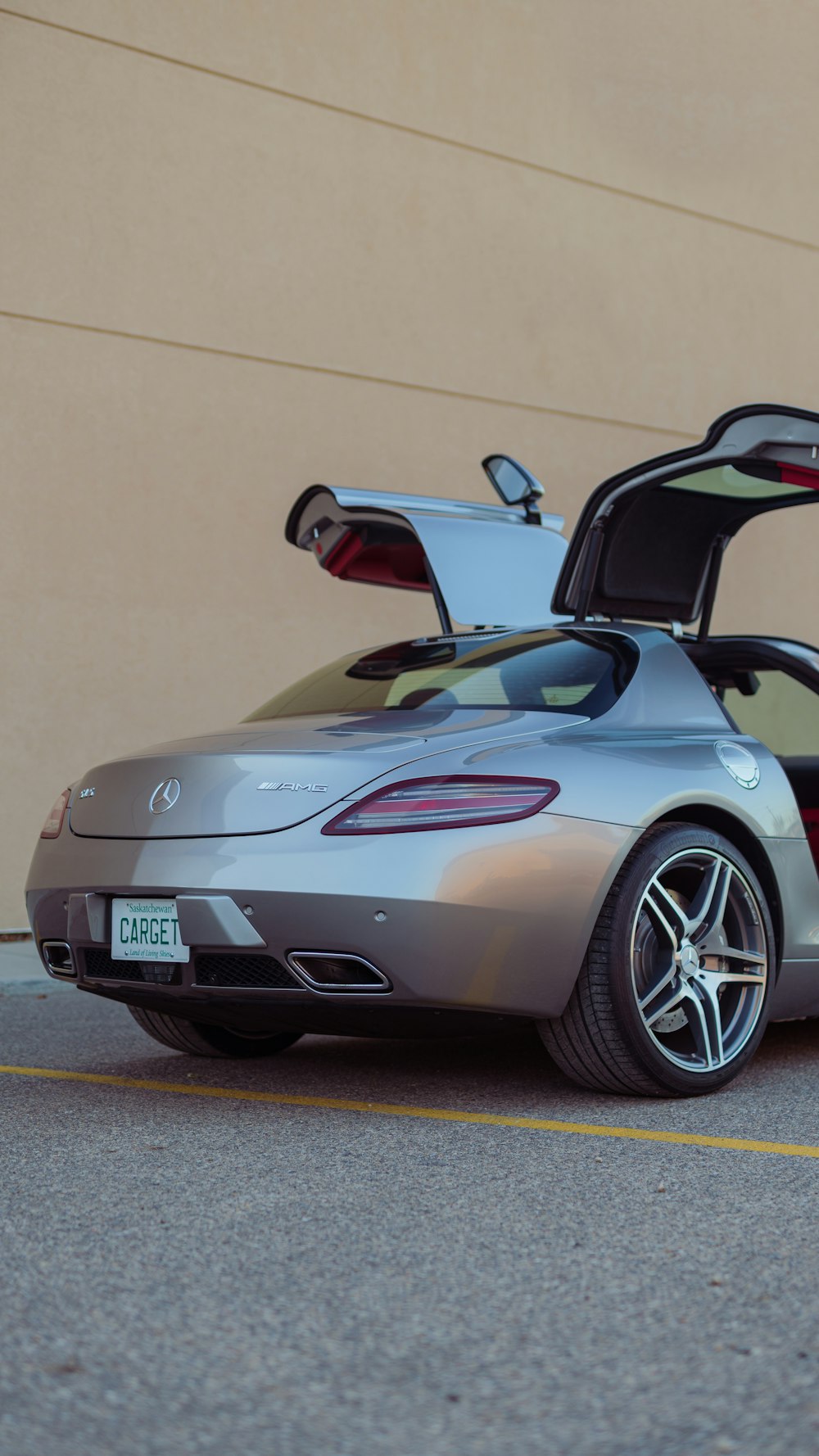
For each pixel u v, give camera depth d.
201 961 2.98
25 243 7.34
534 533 5.30
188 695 7.81
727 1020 3.31
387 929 2.79
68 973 3.33
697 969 3.21
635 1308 1.86
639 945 3.09
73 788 3.40
